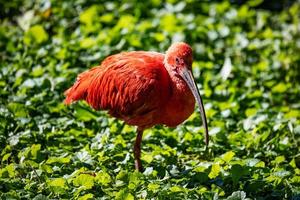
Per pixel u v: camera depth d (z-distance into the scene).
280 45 17.61
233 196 10.16
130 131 12.99
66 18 18.19
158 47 16.61
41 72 14.78
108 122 13.17
